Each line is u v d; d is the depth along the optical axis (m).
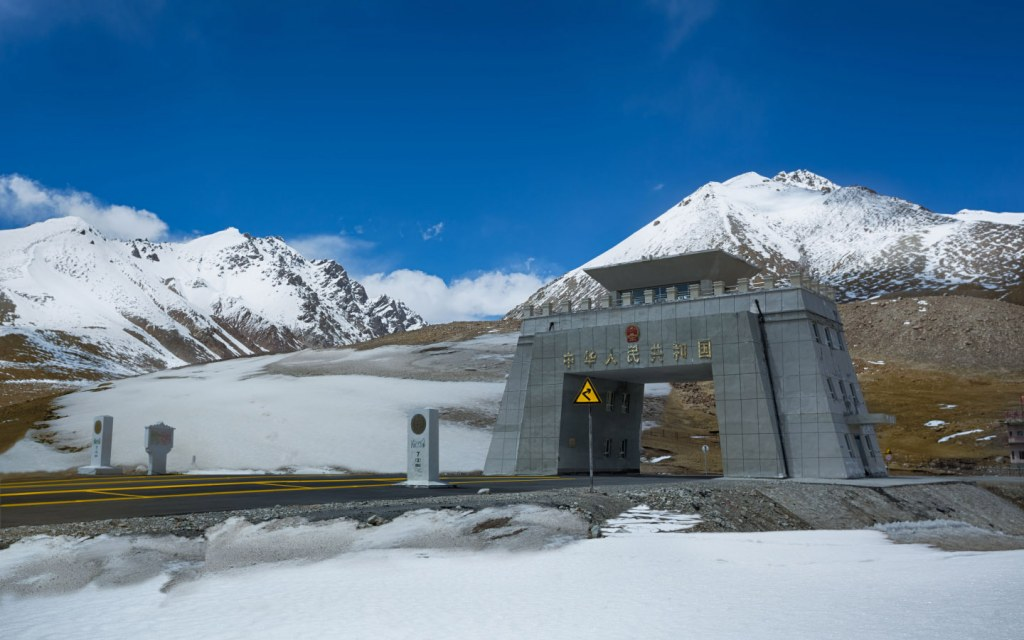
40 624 13.39
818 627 12.48
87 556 18.11
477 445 87.12
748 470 47.22
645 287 57.16
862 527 31.30
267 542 20.42
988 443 93.19
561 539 22.25
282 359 160.12
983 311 179.00
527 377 58.78
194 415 94.12
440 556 19.91
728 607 14.17
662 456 93.06
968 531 31.27
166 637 12.34
